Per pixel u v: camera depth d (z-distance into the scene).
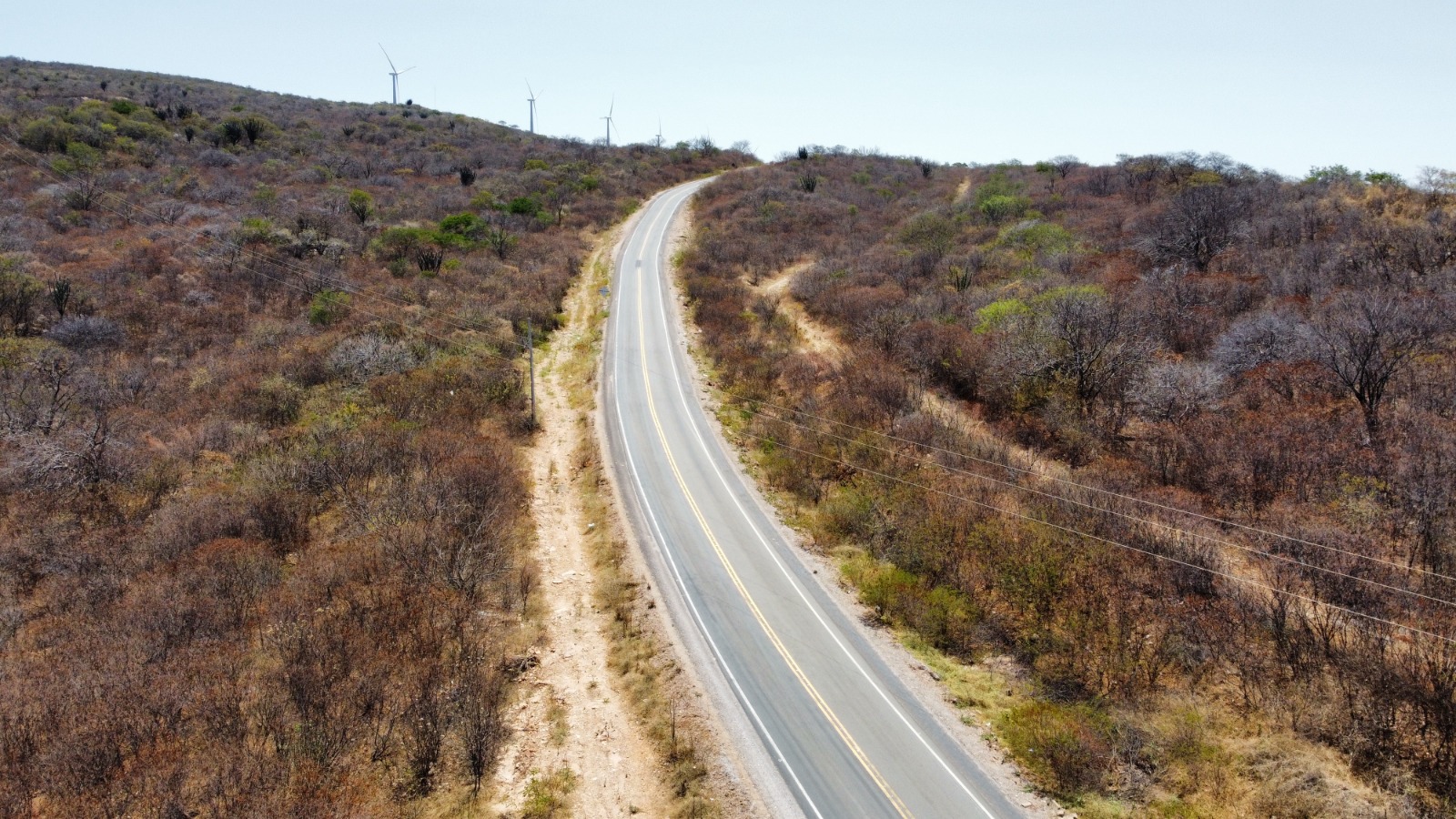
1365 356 28.19
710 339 53.16
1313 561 21.77
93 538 26.47
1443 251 40.44
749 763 19.80
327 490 30.52
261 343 46.28
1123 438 33.50
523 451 38.88
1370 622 19.73
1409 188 54.28
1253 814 16.55
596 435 40.22
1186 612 22.02
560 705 21.92
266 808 15.55
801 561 29.41
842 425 38.28
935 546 27.47
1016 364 37.69
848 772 19.45
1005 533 26.64
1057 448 34.06
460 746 19.19
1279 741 17.89
